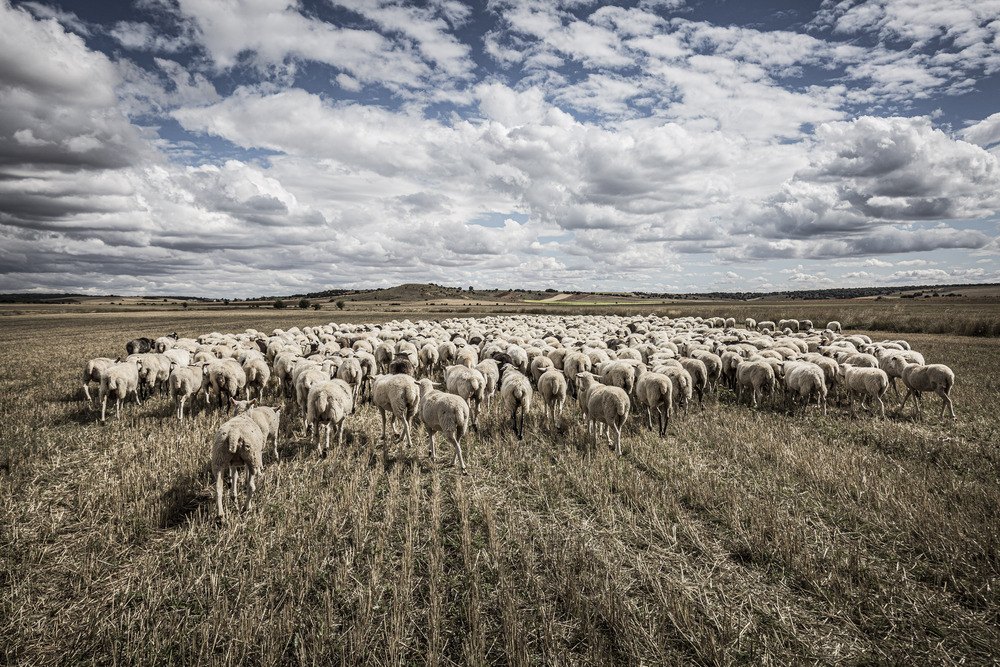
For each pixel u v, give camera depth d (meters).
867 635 5.59
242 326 66.44
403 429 13.98
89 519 8.19
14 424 13.73
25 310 134.25
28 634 5.67
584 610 5.87
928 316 44.75
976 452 10.82
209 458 10.79
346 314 105.19
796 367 15.78
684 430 13.32
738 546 7.29
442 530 7.96
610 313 79.81
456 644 5.49
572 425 13.86
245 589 6.34
